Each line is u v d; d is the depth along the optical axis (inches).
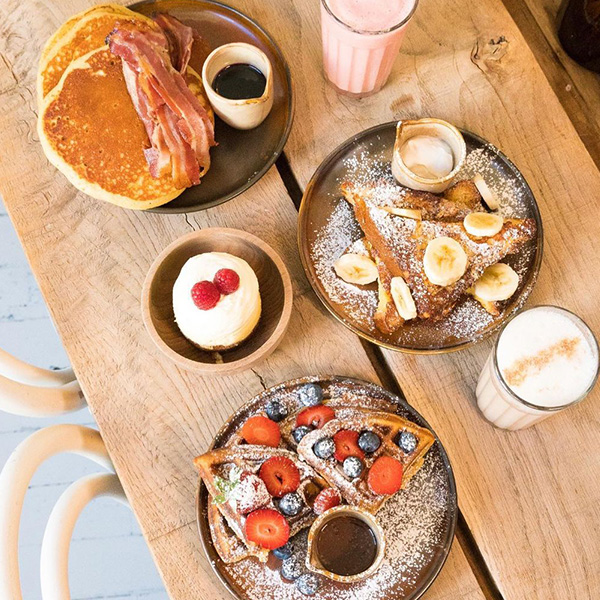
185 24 56.2
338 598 46.3
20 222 54.7
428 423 50.3
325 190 53.4
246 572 46.9
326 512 44.9
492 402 48.1
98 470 85.1
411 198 51.4
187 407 51.6
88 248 54.3
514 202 52.1
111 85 52.5
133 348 52.5
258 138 55.0
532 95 55.9
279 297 51.1
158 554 49.1
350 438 46.7
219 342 49.7
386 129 53.2
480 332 50.1
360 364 52.1
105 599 83.1
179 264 52.0
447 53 56.9
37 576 83.6
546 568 48.5
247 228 54.6
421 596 47.0
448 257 48.6
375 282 51.6
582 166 54.4
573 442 50.3
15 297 87.2
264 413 48.7
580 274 52.8
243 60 54.0
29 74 57.1
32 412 50.6
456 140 50.8
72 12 57.8
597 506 49.3
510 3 63.8
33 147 55.8
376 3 49.9
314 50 57.4
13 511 43.3
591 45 59.4
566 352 46.5
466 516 49.3
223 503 45.7
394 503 47.8
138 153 52.1
